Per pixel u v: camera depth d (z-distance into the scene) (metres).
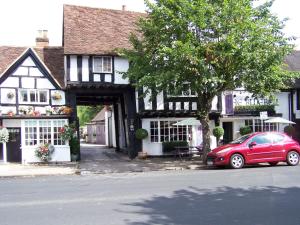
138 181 13.40
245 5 17.86
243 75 18.39
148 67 19.27
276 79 18.22
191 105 24.69
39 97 22.92
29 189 12.22
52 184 13.32
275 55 17.58
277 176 13.66
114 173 17.19
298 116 27.66
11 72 22.42
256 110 26.67
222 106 26.03
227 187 11.42
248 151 17.27
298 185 11.61
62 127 22.36
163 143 24.48
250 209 8.47
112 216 8.06
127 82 23.86
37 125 22.28
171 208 8.72
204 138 19.94
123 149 28.88
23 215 8.37
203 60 17.33
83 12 25.70
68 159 22.25
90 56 23.30
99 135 45.34
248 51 17.36
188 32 18.02
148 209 8.66
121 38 24.75
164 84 18.42
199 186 11.73
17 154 22.42
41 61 22.98
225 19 17.77
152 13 19.06
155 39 19.52
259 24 18.02
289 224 7.20
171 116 24.80
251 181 12.54
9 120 22.31
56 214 8.38
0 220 7.94
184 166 19.05
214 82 17.72
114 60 23.72
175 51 16.95
